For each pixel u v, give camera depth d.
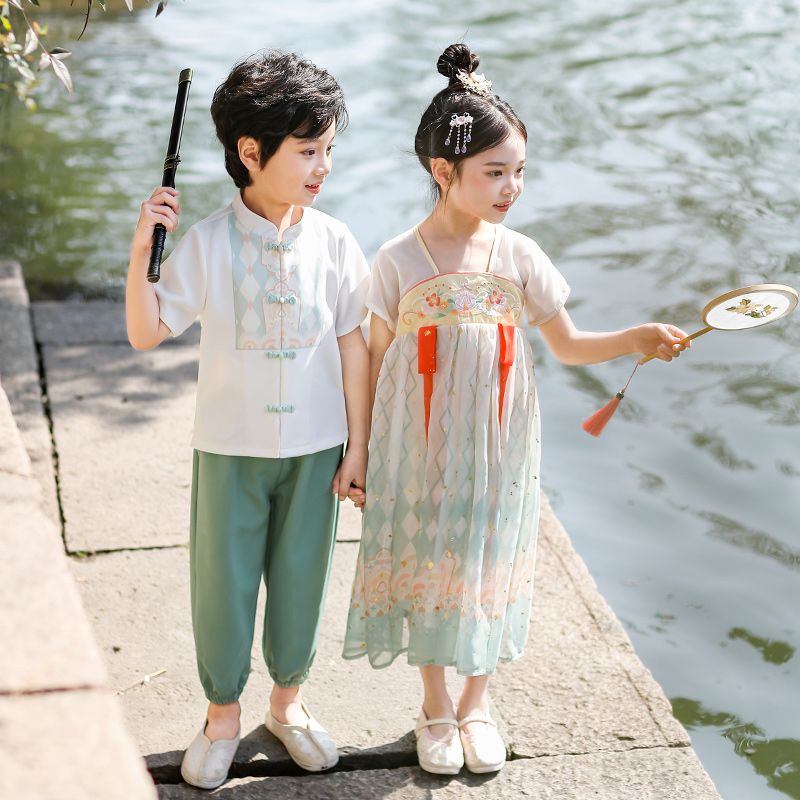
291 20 10.73
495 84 8.93
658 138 7.92
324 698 2.83
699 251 6.12
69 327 4.94
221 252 2.37
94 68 9.31
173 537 3.49
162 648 2.99
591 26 10.71
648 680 2.92
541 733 2.73
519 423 2.57
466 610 2.54
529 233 6.33
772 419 4.61
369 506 2.59
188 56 9.63
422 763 2.61
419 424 2.54
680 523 3.98
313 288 2.43
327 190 6.85
